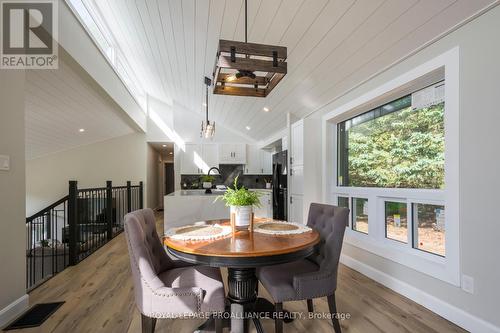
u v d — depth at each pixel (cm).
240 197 184
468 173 184
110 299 240
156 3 294
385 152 291
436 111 231
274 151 726
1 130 199
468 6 171
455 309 194
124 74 557
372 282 274
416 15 189
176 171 755
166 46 399
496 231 167
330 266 177
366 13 202
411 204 254
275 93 404
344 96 325
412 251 248
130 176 746
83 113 527
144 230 180
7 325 196
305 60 292
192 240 166
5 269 201
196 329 189
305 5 219
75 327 195
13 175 211
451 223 196
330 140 374
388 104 288
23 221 221
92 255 382
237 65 175
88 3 344
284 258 150
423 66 216
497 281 166
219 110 645
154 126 764
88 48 344
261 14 250
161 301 150
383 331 187
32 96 412
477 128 178
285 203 496
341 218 181
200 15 287
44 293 252
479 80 176
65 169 713
